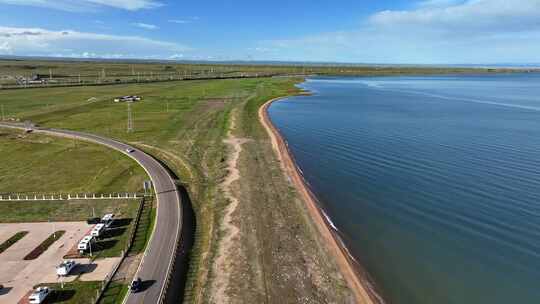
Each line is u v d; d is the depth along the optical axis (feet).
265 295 126.72
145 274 133.49
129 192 212.64
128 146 308.40
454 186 213.66
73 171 249.34
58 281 131.95
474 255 147.43
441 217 177.99
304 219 180.96
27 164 264.52
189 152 294.66
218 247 156.15
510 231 163.22
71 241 158.81
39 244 156.35
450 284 131.85
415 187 214.69
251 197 206.69
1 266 140.05
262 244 158.61
